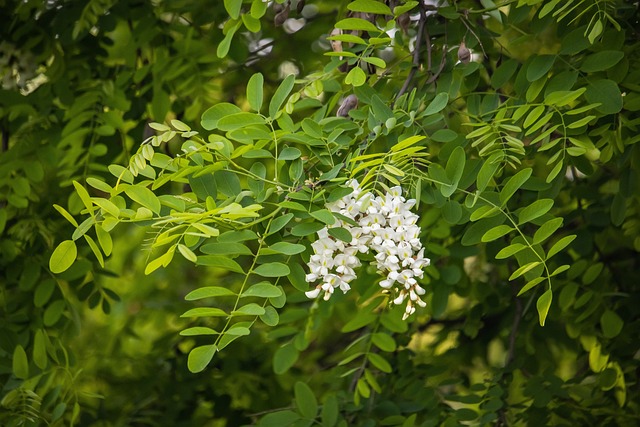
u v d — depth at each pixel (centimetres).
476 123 156
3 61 195
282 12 163
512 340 196
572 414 191
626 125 161
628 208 192
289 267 146
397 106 156
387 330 192
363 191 144
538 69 157
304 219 146
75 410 182
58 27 193
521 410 194
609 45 160
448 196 147
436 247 186
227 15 198
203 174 147
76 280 195
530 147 161
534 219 151
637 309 191
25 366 177
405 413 191
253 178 147
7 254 190
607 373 189
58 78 196
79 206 191
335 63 160
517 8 164
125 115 198
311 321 193
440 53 166
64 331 192
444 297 190
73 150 192
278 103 149
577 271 185
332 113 169
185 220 140
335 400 180
